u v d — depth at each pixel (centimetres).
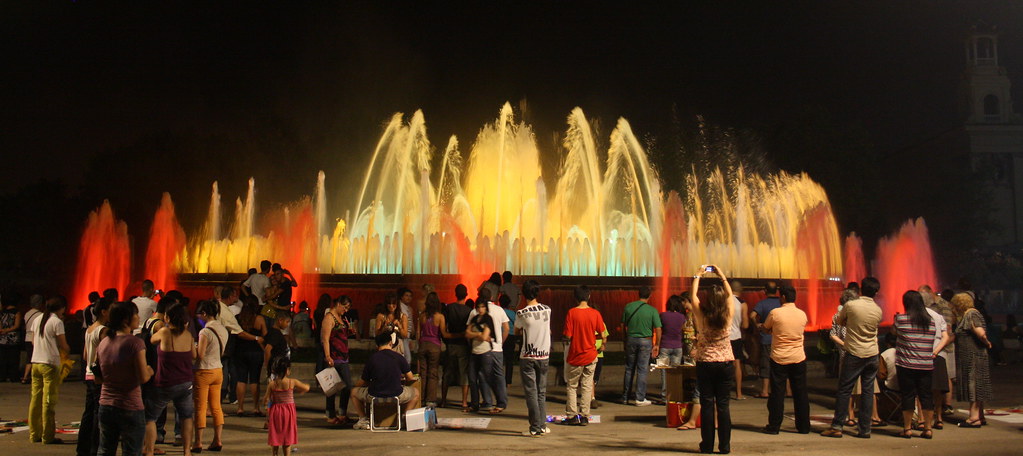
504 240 2344
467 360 1323
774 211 4841
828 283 2403
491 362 1280
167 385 873
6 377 1692
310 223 2634
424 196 3017
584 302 1188
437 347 1305
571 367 1166
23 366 1741
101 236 5016
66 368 1052
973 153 7050
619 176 4988
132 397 802
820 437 1066
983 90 7375
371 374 1134
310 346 1783
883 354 1168
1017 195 6956
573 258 2386
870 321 1059
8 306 1705
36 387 1009
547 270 2359
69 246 4997
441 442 1020
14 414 1255
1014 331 2259
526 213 3972
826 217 4297
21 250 4972
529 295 1088
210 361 962
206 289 2330
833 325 1129
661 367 1158
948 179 6116
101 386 835
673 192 4603
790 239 4638
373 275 2139
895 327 1094
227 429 1121
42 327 1009
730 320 955
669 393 1151
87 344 895
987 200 6191
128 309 812
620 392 1546
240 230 4853
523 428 1138
